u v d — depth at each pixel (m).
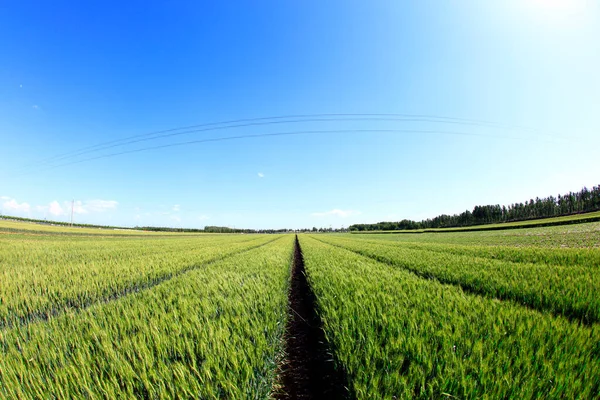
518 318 4.00
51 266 10.17
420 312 4.44
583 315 4.62
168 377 2.73
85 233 53.31
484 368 2.60
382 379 2.67
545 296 5.46
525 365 2.66
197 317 4.45
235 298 5.81
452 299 5.29
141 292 6.66
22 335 3.96
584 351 2.96
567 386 2.35
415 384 2.62
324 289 6.40
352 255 15.91
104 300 6.73
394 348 3.22
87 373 2.79
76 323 4.28
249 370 2.96
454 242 29.88
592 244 18.59
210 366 3.05
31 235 38.41
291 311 7.16
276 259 13.48
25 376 2.76
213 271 9.41
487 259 11.79
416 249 18.89
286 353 4.58
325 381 3.73
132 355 3.30
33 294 6.21
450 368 2.65
